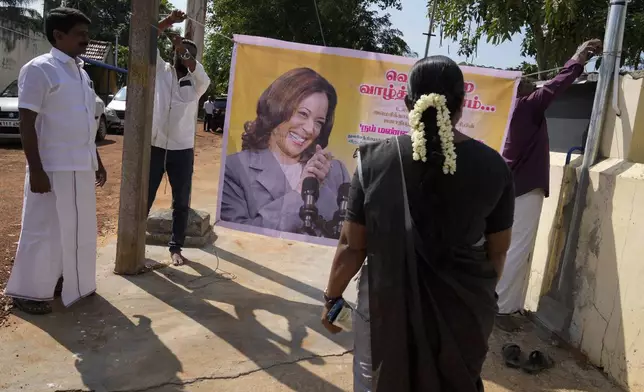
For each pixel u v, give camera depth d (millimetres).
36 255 3449
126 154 4094
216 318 3641
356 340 1961
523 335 3736
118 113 17297
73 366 2934
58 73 3309
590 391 3025
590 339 3352
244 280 4391
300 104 3953
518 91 3791
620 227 3107
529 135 3627
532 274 4180
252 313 3760
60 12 3291
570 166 3754
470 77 3785
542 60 7914
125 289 4012
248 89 3988
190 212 5344
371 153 1769
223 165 4105
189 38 5484
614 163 3312
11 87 12727
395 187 1684
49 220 3455
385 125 3900
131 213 4180
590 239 3400
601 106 3438
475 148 1742
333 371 3061
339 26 25578
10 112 11414
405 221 1663
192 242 5172
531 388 3053
